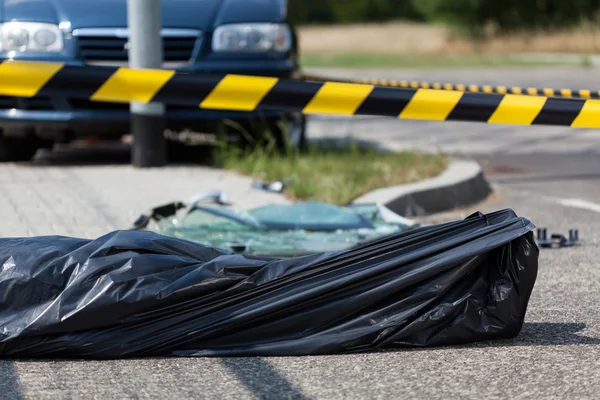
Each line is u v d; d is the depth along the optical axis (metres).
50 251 5.07
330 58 40.03
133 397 4.53
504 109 6.14
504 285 5.20
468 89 9.02
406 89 6.04
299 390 4.62
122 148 13.79
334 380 4.75
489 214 5.20
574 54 43.66
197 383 4.70
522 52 45.78
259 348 5.05
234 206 8.99
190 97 5.86
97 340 4.96
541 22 48.62
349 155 12.02
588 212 9.86
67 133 11.54
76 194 9.54
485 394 4.58
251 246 7.28
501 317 5.21
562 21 48.16
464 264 5.12
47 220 8.34
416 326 5.13
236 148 11.84
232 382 4.72
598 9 47.72
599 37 44.62
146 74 5.79
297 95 5.93
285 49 11.88
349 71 32.31
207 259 5.23
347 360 5.02
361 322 5.11
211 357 5.04
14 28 11.12
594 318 5.92
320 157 11.73
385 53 46.03
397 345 5.16
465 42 48.72
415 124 18.69
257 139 12.25
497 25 49.00
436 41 50.44
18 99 11.26
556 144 15.77
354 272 5.08
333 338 5.07
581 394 4.59
